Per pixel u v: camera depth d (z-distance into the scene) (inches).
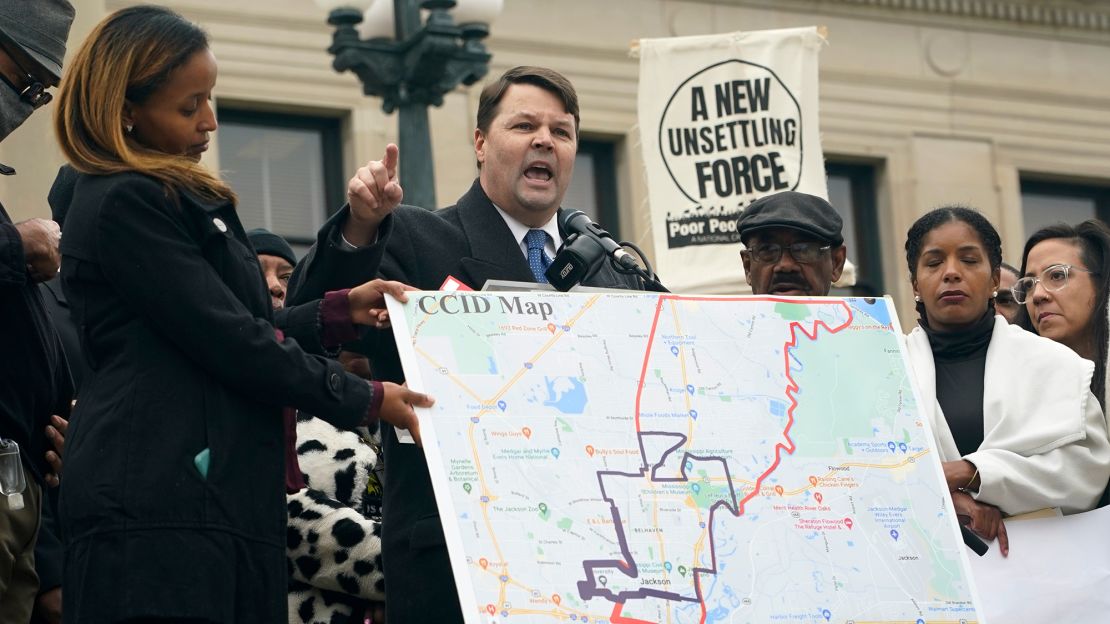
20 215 287.1
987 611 206.4
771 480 177.3
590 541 169.3
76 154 169.5
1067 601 207.0
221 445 164.1
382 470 216.2
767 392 181.5
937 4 621.6
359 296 176.9
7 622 185.3
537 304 178.4
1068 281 248.7
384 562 185.3
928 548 179.0
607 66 574.9
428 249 194.5
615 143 577.3
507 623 163.9
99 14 302.2
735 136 357.1
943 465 210.4
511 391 173.5
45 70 186.7
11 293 184.5
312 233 540.7
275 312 181.2
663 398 177.8
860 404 183.6
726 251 351.3
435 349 173.8
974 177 620.1
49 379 188.7
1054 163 631.8
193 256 166.4
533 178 198.4
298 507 204.7
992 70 627.5
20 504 180.9
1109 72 644.7
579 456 172.4
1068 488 210.7
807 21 602.9
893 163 609.6
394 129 546.0
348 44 357.4
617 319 180.2
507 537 167.2
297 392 165.9
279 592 166.2
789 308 186.5
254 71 530.0
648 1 582.6
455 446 169.8
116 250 165.0
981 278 222.2
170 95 171.9
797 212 222.8
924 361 222.1
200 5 524.7
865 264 612.1
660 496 173.2
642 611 167.9
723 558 172.6
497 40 561.3
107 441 162.9
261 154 535.8
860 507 179.0
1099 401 238.1
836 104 604.4
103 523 160.4
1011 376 217.5
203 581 160.4
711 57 358.9
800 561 174.9
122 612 158.4
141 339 165.9
